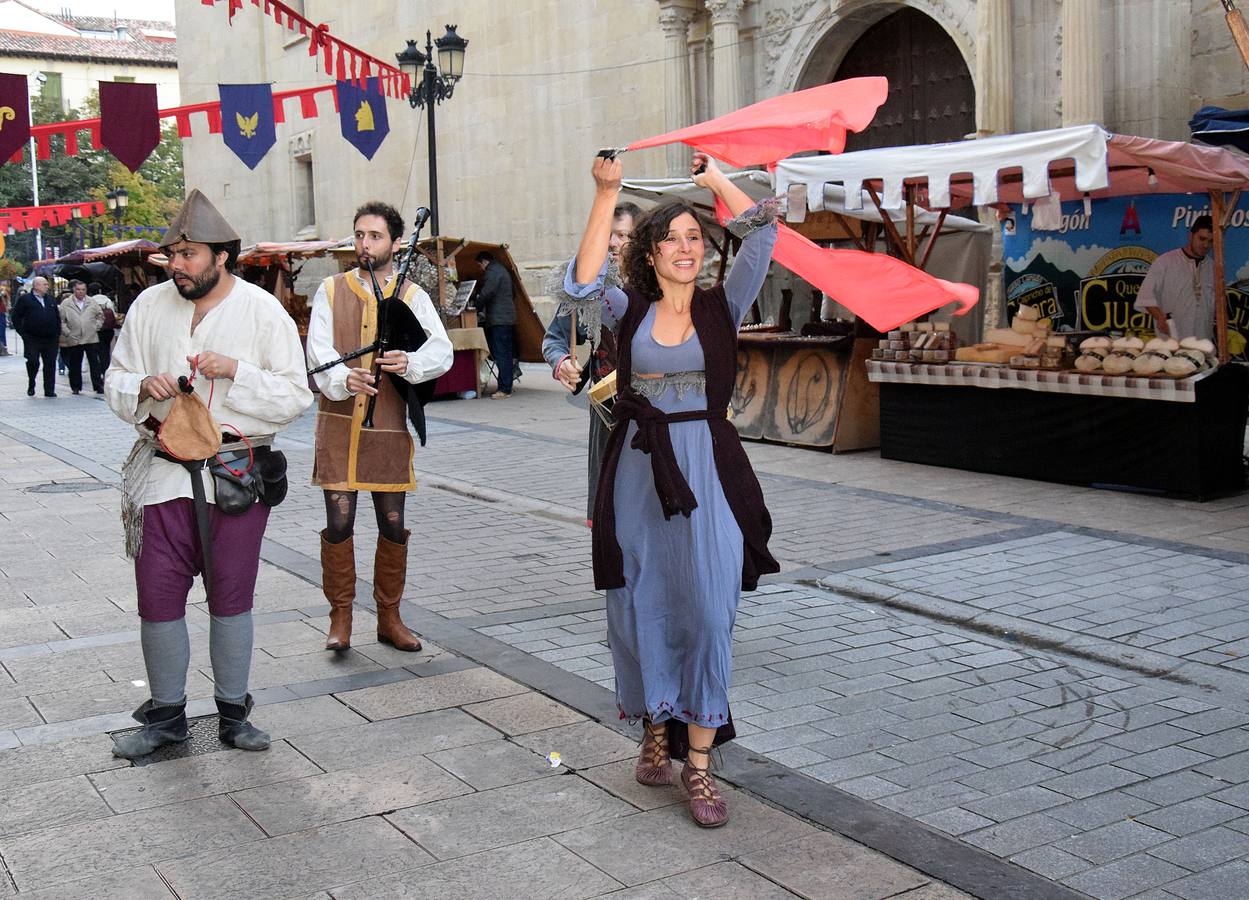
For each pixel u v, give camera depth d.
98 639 5.15
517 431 12.27
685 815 3.41
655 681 3.39
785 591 5.95
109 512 8.22
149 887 3.02
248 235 31.95
